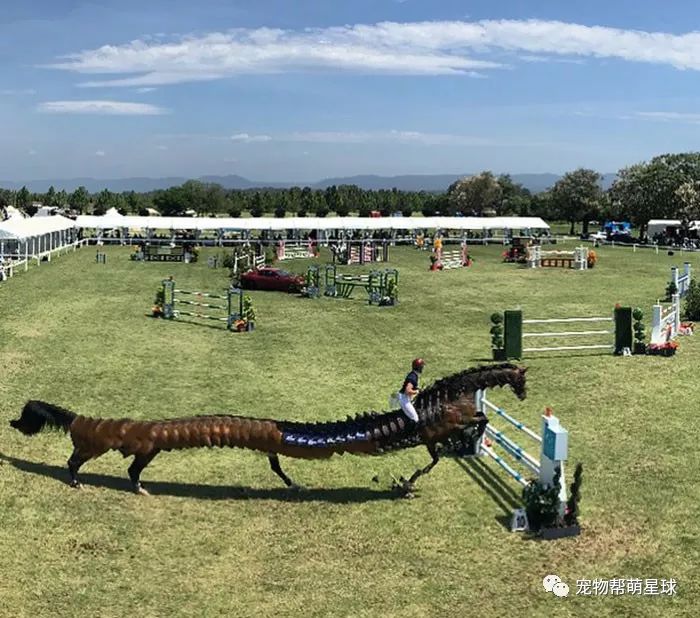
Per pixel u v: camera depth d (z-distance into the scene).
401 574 9.68
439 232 77.94
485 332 27.55
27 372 20.39
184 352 23.56
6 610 8.59
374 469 13.48
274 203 136.62
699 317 30.14
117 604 8.82
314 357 23.08
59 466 13.27
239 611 8.75
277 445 11.95
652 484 12.79
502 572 9.77
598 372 21.00
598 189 100.38
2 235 48.78
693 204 91.25
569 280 45.00
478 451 14.23
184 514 11.38
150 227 68.75
